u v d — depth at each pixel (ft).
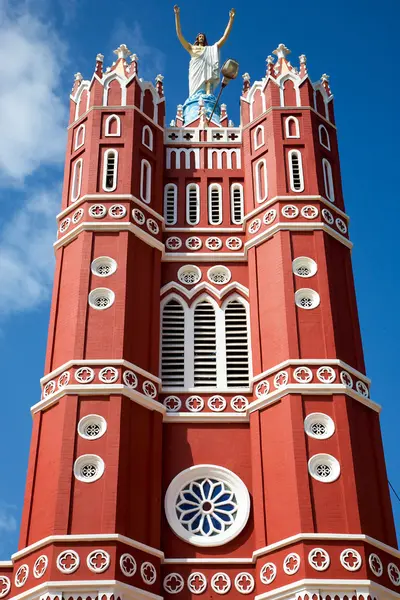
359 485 106.32
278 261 124.47
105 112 137.80
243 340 124.67
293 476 106.63
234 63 153.89
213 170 139.95
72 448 107.45
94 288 120.88
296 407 111.24
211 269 130.31
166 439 115.34
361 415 113.60
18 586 101.09
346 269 127.13
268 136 137.18
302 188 131.23
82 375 112.98
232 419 116.67
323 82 146.82
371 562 100.83
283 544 102.27
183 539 107.76
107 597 96.63
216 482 113.09
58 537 100.37
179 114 156.15
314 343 117.08
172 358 122.72
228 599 103.55
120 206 128.26
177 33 170.09
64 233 128.67
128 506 105.09
